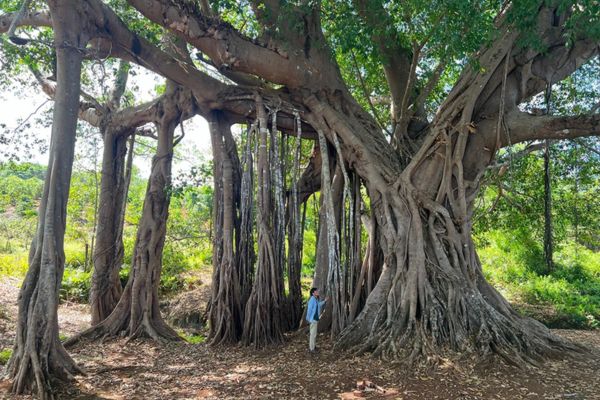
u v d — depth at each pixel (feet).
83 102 51.55
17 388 24.64
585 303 57.00
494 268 75.66
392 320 32.35
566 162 52.37
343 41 34.60
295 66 39.65
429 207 35.65
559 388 25.08
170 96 43.65
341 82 42.42
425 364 28.53
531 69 37.52
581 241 93.81
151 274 41.42
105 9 33.12
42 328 25.91
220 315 38.45
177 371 29.81
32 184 130.93
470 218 37.04
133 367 30.63
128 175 47.52
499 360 28.76
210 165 51.85
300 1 42.34
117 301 46.06
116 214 47.78
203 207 82.64
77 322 48.96
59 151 27.86
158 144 44.24
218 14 39.68
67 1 29.07
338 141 40.19
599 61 38.99
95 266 45.88
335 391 24.94
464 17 30.96
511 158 37.78
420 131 44.65
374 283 37.78
